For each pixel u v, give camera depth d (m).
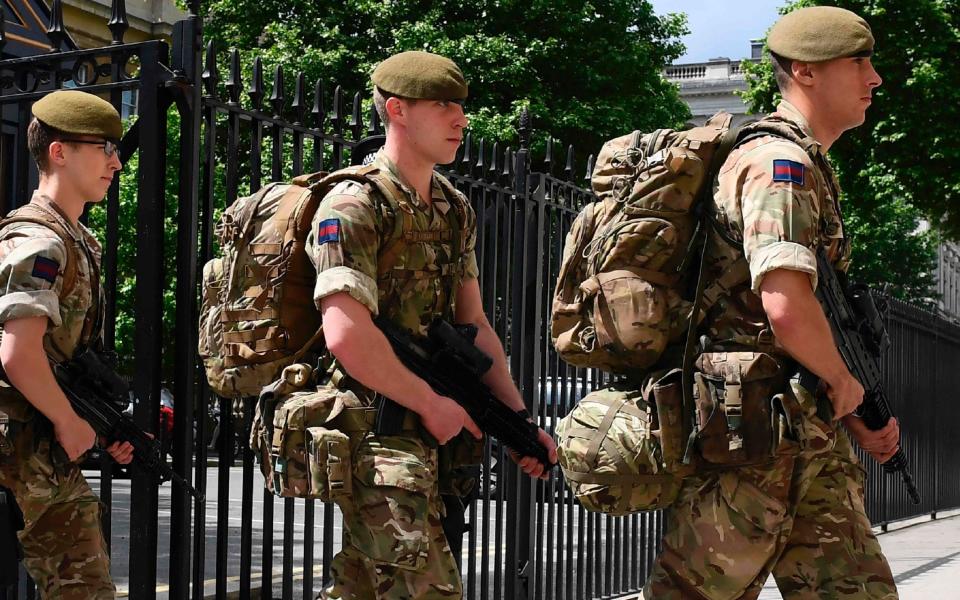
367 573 2.92
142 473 3.43
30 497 3.20
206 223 3.61
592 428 2.99
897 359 10.27
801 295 2.68
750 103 21.17
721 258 2.88
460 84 2.97
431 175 3.05
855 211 19.94
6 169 4.23
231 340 3.01
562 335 3.10
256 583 6.50
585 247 3.09
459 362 2.96
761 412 2.78
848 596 2.95
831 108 3.02
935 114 18.41
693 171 2.89
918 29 18.52
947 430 12.59
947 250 51.44
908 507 10.93
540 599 5.18
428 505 2.79
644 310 2.92
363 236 2.78
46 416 3.18
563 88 20.91
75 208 3.45
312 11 19.64
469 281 3.22
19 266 3.11
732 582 2.83
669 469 2.84
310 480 2.77
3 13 3.94
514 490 5.08
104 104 3.47
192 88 3.49
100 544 3.43
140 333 3.48
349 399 2.82
